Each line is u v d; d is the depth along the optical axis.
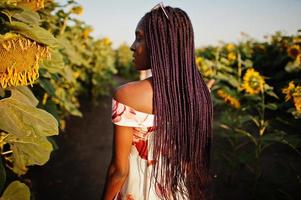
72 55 3.33
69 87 4.17
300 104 2.19
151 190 1.23
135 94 1.12
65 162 3.63
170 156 1.18
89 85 7.31
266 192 2.87
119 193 1.32
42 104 2.13
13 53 1.15
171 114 1.14
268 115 4.60
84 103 7.23
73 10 3.24
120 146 1.16
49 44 1.17
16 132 1.23
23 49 1.16
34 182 3.05
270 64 5.38
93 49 6.91
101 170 3.50
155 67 1.14
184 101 1.16
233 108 3.63
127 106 1.13
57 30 3.24
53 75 2.36
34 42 1.19
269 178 3.12
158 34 1.15
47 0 1.93
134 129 1.17
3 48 1.13
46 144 1.36
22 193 1.26
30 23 1.37
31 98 1.50
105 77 7.80
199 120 1.21
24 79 1.23
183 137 1.18
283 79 4.81
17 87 1.47
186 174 1.28
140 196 1.24
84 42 5.63
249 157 2.91
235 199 2.79
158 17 1.15
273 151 3.75
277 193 2.85
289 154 3.64
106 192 1.25
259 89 2.84
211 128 1.28
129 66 13.75
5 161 1.75
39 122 1.29
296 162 3.41
